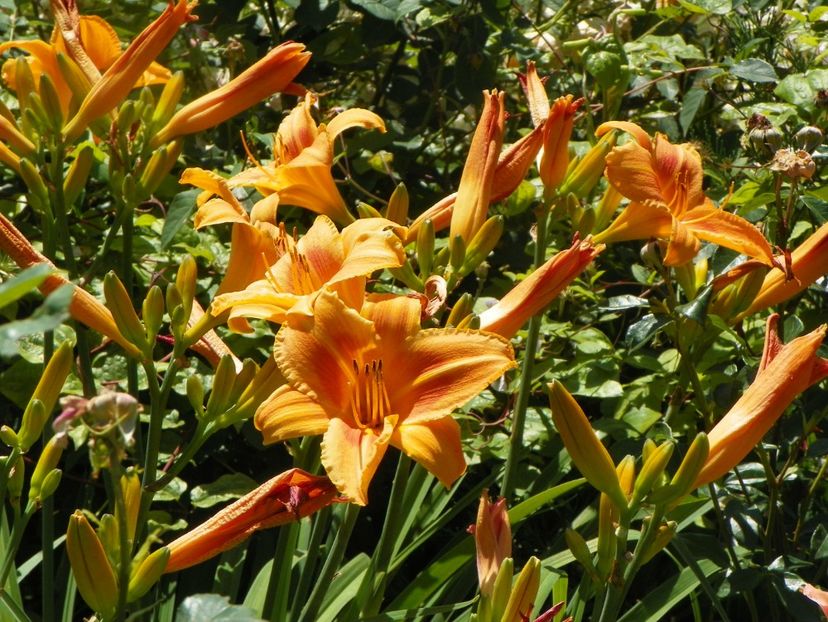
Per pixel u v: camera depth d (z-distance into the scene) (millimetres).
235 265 1049
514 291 1020
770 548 1172
